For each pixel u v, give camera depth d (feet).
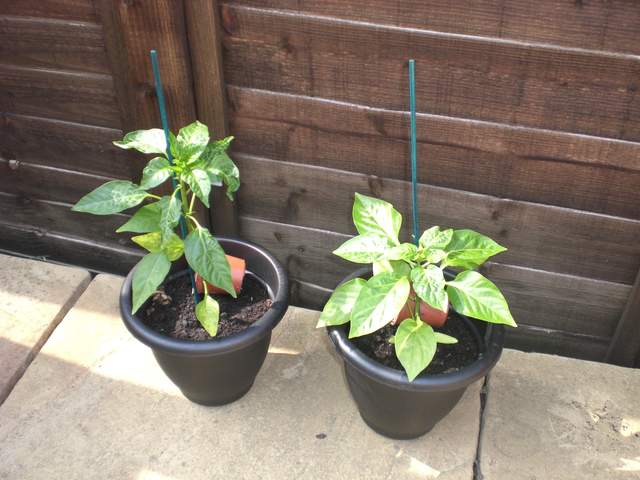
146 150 4.29
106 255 6.55
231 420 5.14
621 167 4.62
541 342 5.82
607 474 4.81
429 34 4.37
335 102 4.88
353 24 4.46
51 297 6.09
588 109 4.42
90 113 5.55
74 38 5.13
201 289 5.00
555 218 5.01
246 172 5.50
